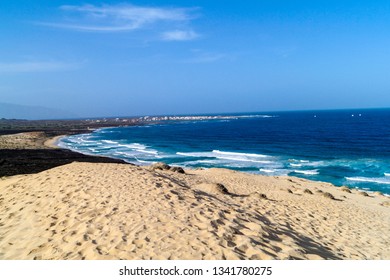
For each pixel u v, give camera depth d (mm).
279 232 7188
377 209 15805
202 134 88062
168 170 19719
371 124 101688
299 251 5938
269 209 10414
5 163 29844
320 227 9461
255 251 5395
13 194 9789
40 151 44094
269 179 22328
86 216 6938
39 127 123375
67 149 50188
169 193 8828
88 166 13086
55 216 7195
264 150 50969
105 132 102062
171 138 77562
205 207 7859
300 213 10953
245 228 6770
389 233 10648
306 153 45844
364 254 7438
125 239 5621
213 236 5840
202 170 23859
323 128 92625
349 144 54062
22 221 7227
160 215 6922
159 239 5629
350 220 11648
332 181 28578
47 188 9648
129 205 7602
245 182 19094
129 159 42188
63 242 5723
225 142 65750
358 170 32781
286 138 69438
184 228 6176
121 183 9758
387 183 27031
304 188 20047
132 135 88625
